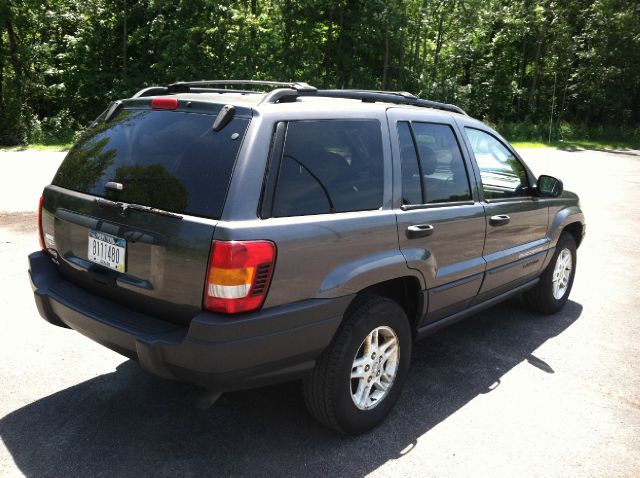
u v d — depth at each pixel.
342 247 2.74
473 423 3.24
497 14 38.59
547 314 5.18
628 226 9.57
